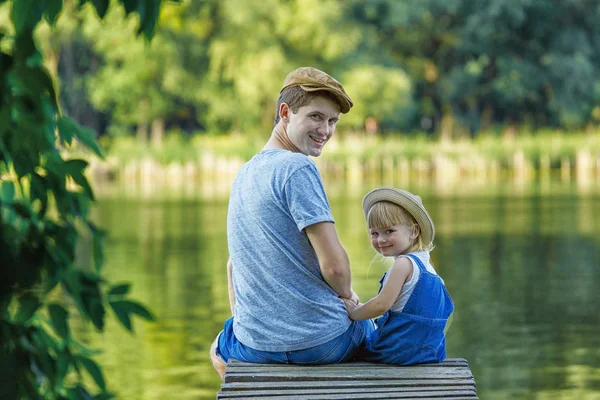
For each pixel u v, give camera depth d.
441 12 78.12
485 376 15.06
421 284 6.26
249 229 6.18
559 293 22.08
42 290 5.57
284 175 6.04
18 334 5.55
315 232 6.00
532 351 16.58
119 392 13.99
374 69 70.25
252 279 6.20
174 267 26.42
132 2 4.86
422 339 6.24
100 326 5.69
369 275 24.03
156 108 69.19
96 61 71.06
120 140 70.25
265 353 6.21
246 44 67.56
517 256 28.42
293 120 6.27
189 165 69.38
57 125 5.69
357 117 69.81
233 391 5.80
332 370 6.08
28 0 4.88
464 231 35.25
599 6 80.00
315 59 69.88
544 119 83.69
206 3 67.12
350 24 71.44
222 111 68.75
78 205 5.75
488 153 73.31
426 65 80.62
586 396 13.95
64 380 6.09
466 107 85.19
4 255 5.40
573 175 75.00
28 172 5.52
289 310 6.13
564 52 80.19
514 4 76.38
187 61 69.06
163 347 16.73
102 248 5.94
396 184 63.78
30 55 4.91
